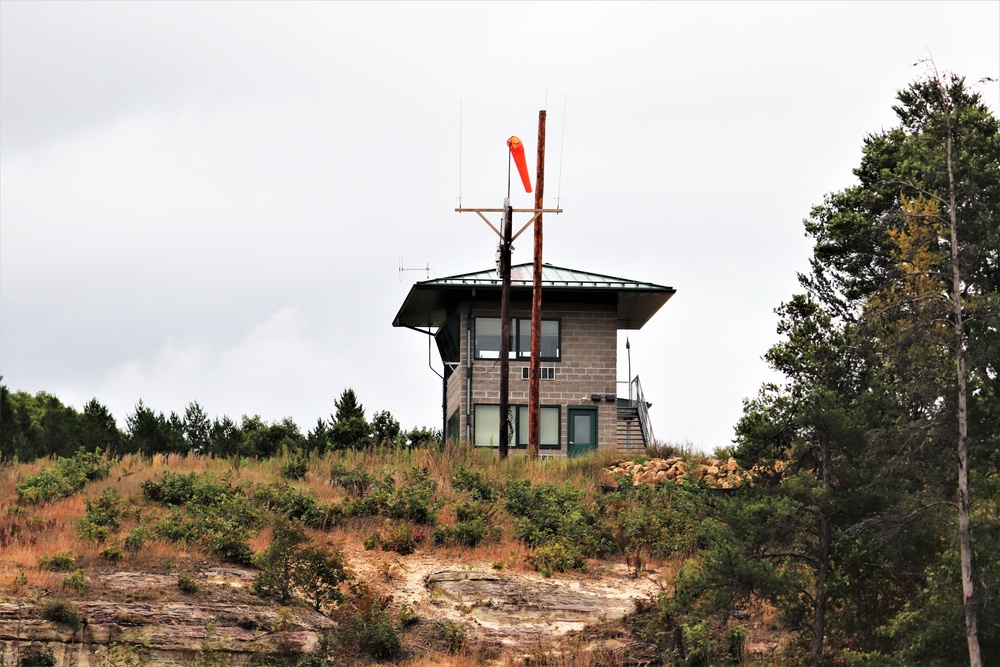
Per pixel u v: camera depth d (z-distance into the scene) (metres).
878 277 68.44
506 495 74.50
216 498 69.25
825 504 45.66
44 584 51.03
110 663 47.00
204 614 51.19
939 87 45.47
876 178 77.06
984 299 42.69
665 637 53.16
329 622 54.03
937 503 42.59
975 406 43.50
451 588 59.56
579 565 63.72
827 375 47.66
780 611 48.81
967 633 40.56
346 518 69.44
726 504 48.00
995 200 44.22
